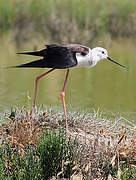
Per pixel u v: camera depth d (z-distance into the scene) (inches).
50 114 404.2
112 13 1065.5
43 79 650.8
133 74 671.8
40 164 324.5
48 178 327.6
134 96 550.3
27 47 845.8
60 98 534.9
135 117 455.5
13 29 1007.0
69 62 380.2
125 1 1133.7
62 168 317.1
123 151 339.6
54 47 378.9
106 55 418.0
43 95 551.2
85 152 339.3
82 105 497.4
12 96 539.2
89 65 400.8
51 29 994.7
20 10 1057.5
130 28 1015.0
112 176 327.0
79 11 1072.2
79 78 655.1
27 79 644.7
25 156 337.7
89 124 396.5
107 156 335.0
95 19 1036.5
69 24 1008.2
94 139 346.0
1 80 631.8
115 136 372.8
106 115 455.2
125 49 841.5
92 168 330.6
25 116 387.5
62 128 357.4
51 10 1066.1
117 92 568.7
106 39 948.6
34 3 1093.8
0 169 312.2
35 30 996.6
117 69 709.9
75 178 311.6
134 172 324.5
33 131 358.0
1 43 885.8
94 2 1131.9
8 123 371.9
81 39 935.7
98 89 586.9
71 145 335.3
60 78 658.2
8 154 332.8
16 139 353.1
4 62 710.5
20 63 701.3
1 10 1048.8
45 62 379.6
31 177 316.2
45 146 328.2
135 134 379.6
